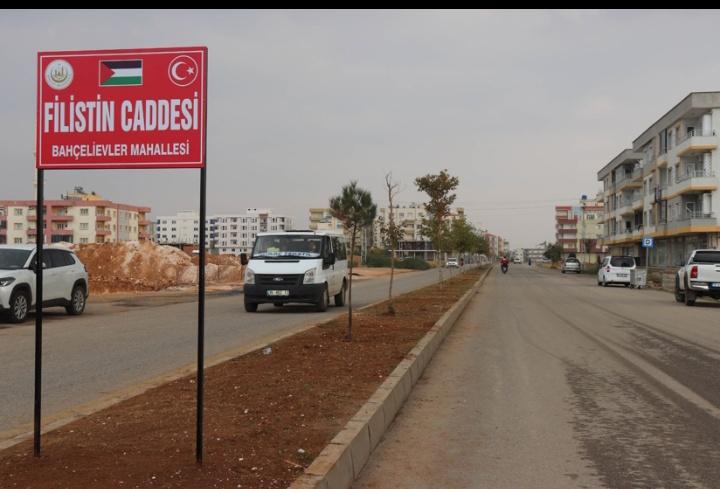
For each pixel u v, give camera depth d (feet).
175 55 13.69
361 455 15.84
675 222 157.99
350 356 28.25
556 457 16.62
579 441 18.03
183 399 19.86
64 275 53.47
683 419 20.38
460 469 15.69
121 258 123.65
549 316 56.34
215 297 82.99
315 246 58.23
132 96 13.79
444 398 23.52
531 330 45.27
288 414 17.93
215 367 25.89
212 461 13.58
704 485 14.60
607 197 270.46
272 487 12.21
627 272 118.83
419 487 14.47
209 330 43.55
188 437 15.47
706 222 145.89
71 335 40.81
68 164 13.97
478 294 89.81
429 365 30.68
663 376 27.71
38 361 13.80
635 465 15.98
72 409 19.94
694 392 24.43
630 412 21.31
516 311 61.57
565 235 513.04
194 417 17.53
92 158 13.88
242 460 13.73
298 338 34.55
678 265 166.81
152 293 93.04
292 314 55.31
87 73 13.91
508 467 15.84
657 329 46.09
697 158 157.89
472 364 30.94
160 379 23.34
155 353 33.12
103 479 12.34
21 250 50.67
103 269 120.78
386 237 53.42
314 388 21.42
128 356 32.12
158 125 13.73
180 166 13.64
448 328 45.16
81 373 27.43
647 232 189.37
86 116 13.91
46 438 15.39
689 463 16.12
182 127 13.64
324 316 53.01
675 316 56.80
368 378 23.17
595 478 15.06
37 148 14.07
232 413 18.03
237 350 30.73
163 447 14.57
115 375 26.99
